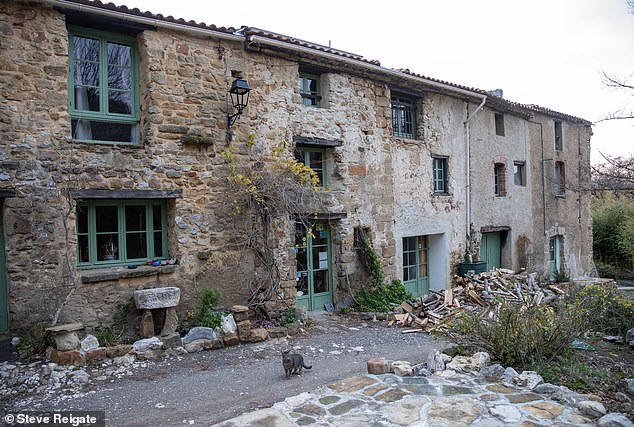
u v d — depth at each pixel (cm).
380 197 1027
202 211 745
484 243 1365
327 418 384
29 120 605
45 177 611
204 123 752
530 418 373
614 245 2094
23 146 599
